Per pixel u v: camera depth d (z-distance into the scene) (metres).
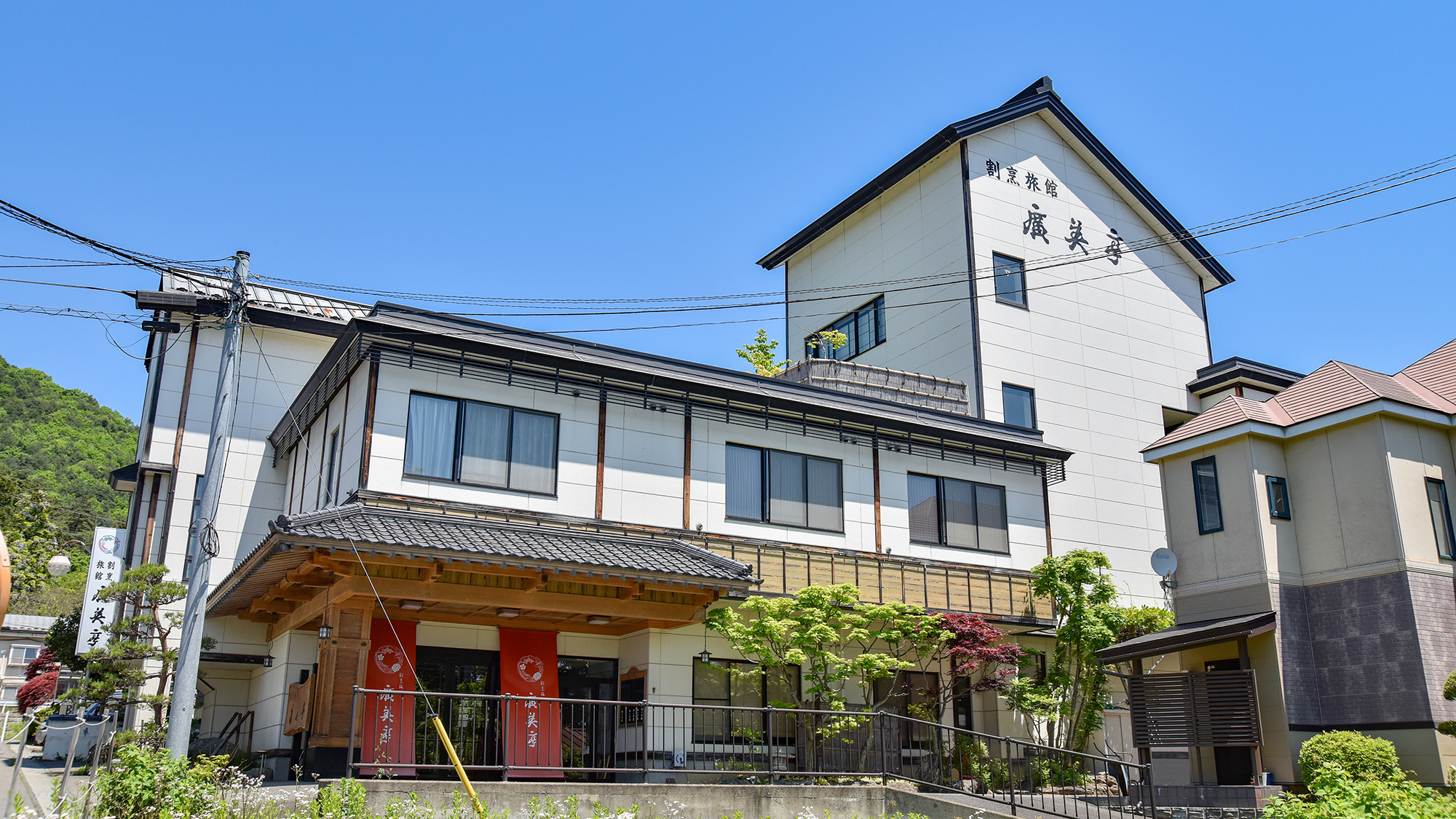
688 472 19.70
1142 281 32.66
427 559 14.08
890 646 20.64
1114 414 30.48
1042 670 22.36
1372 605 17.27
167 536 21.50
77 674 22.38
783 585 19.31
